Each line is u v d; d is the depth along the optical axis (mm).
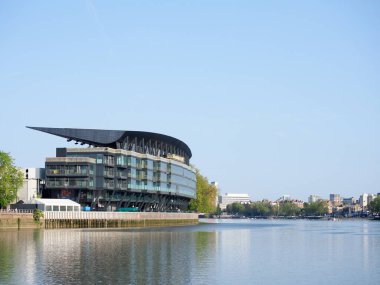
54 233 140000
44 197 196625
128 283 58531
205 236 140000
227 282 60469
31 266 70188
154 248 96875
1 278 60844
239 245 109375
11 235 128125
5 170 160875
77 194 193875
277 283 60312
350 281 61938
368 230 199250
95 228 179125
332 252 95188
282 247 105750
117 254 85125
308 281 61781
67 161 192500
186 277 63156
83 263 73500
